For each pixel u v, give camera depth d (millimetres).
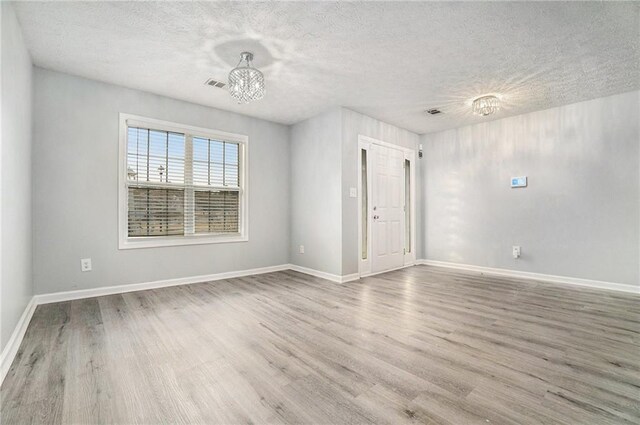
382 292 3449
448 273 4543
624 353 1946
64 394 1503
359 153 4242
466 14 2139
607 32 2338
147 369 1747
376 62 2822
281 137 4773
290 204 4852
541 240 4082
